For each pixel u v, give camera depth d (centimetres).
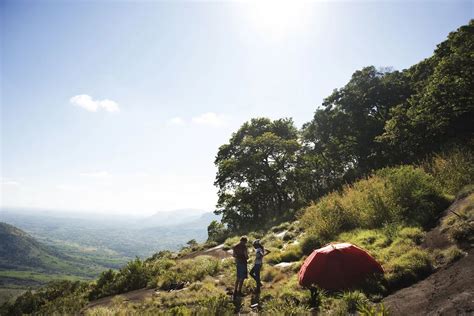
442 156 1528
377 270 784
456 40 2355
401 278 729
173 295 1045
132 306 996
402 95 3350
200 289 1067
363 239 1079
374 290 720
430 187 1166
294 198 3638
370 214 1253
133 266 1550
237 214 3781
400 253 846
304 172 3603
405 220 1074
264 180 3741
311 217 1614
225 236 2619
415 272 731
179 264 1567
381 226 1165
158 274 1480
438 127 2198
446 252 743
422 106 2283
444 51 2750
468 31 2398
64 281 1844
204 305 837
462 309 491
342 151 3497
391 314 582
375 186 1454
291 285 892
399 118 2512
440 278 655
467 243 734
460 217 839
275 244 1559
